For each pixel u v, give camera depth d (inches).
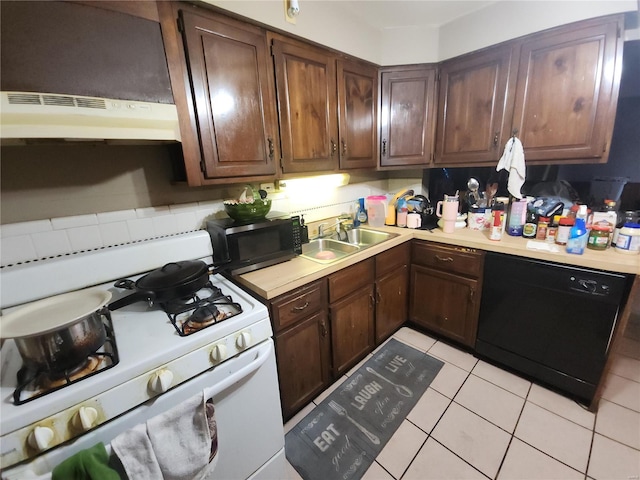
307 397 59.0
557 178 72.9
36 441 23.5
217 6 43.9
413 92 77.3
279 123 56.3
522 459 48.9
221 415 35.6
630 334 67.6
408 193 88.5
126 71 36.2
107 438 27.3
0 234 40.1
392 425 56.7
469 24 68.7
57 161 43.1
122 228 49.9
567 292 55.6
